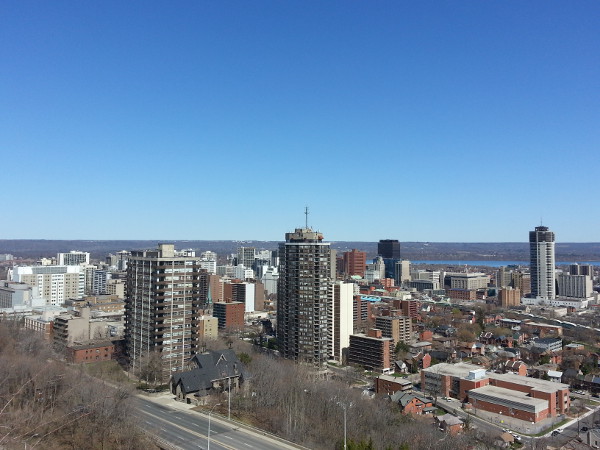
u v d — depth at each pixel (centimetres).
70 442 13750
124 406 15888
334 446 15762
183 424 16425
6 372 17212
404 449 14575
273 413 18100
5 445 11794
